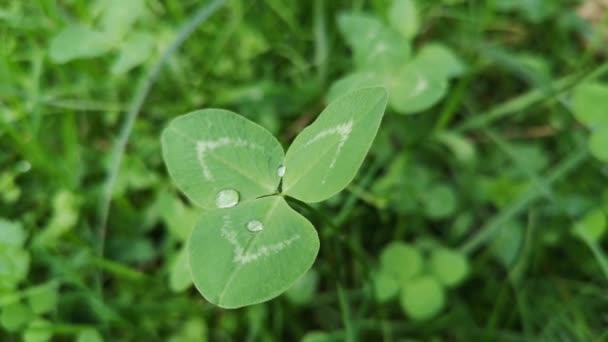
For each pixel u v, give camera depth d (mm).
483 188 286
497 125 312
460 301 271
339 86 252
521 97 296
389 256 257
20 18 280
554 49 329
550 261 280
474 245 274
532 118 309
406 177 283
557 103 301
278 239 186
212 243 185
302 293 260
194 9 314
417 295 251
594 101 266
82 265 261
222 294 181
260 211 189
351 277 274
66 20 289
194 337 261
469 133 305
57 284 255
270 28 318
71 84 294
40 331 238
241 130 198
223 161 197
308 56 322
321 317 272
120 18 265
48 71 299
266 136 197
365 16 265
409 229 284
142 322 263
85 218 279
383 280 255
